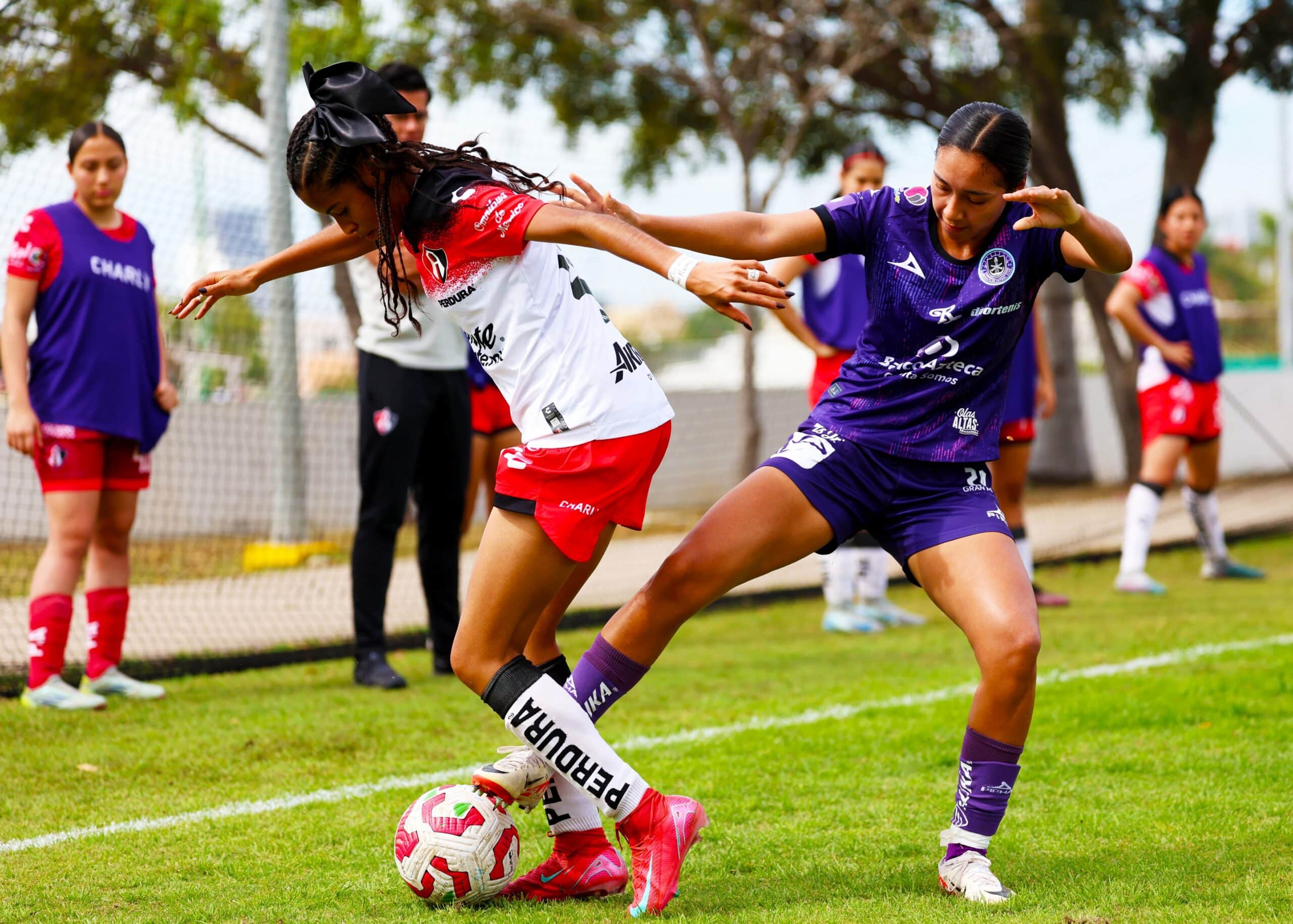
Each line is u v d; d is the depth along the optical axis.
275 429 20.23
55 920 5.23
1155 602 15.24
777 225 5.75
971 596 5.38
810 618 15.20
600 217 4.98
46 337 9.66
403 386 10.45
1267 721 8.70
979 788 5.40
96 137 9.77
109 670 10.32
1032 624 5.25
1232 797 6.90
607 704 5.79
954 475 5.73
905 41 30.00
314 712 9.67
